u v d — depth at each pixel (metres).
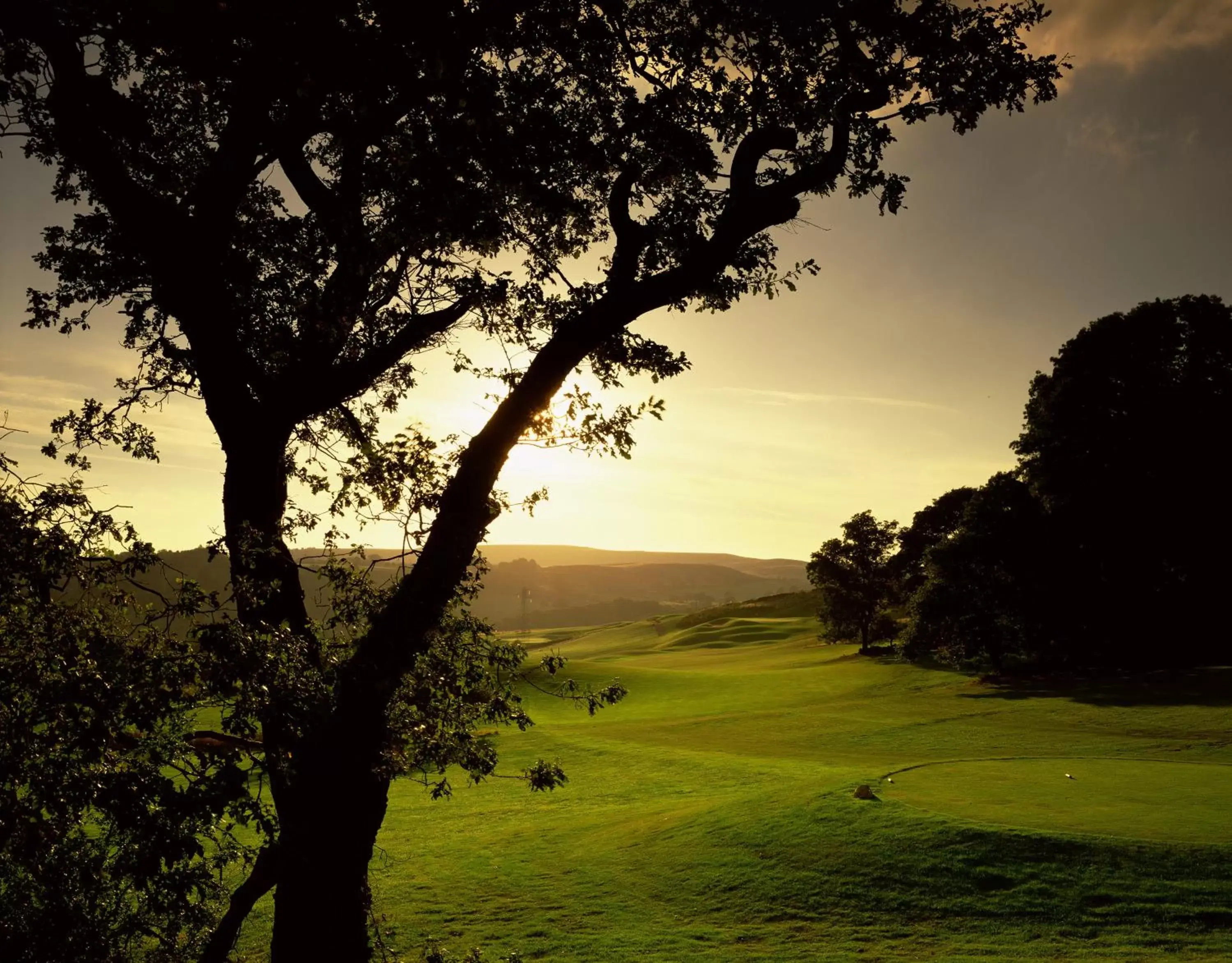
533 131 7.10
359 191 7.62
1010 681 56.09
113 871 5.08
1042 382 55.88
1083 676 53.53
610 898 18.52
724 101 8.02
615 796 32.12
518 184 7.29
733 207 7.57
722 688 68.88
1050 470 53.75
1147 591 52.09
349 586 8.23
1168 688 45.84
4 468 4.81
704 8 7.57
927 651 60.28
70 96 6.82
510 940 16.50
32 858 4.64
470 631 8.56
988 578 56.25
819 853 18.44
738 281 9.02
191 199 7.45
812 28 7.55
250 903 7.21
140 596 5.13
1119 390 53.09
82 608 4.98
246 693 5.20
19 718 4.43
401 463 8.57
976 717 45.00
